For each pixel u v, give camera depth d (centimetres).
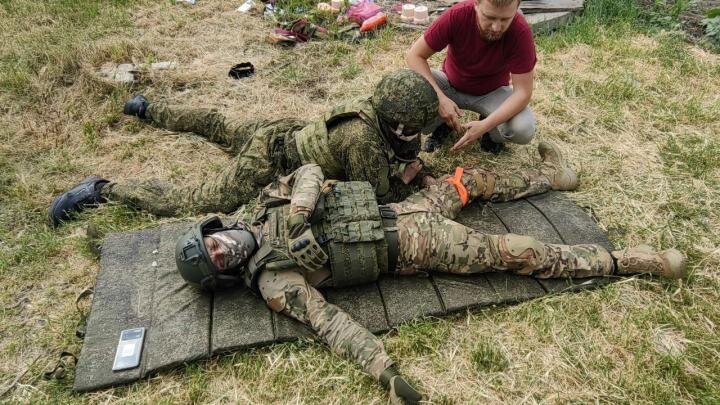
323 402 241
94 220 337
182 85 486
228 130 398
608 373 247
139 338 260
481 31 316
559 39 527
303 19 564
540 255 277
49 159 395
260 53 530
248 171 332
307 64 509
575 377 248
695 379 244
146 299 282
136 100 430
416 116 284
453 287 285
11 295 297
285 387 247
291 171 325
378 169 296
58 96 462
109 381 245
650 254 287
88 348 258
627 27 548
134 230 329
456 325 273
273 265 261
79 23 580
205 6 621
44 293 297
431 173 340
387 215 276
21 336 275
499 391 244
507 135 366
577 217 331
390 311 273
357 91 467
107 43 522
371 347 242
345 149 297
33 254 318
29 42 534
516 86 334
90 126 421
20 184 369
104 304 279
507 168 380
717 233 321
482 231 321
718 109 426
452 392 243
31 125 425
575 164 379
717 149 384
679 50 509
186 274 262
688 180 360
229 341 259
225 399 243
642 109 431
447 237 273
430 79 344
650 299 279
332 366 252
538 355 257
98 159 398
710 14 549
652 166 373
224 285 273
